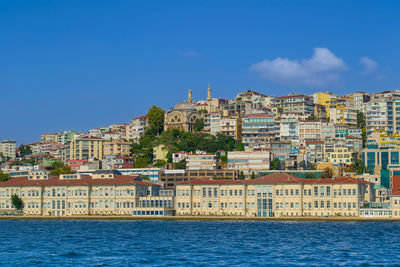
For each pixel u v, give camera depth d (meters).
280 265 194.38
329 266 192.25
